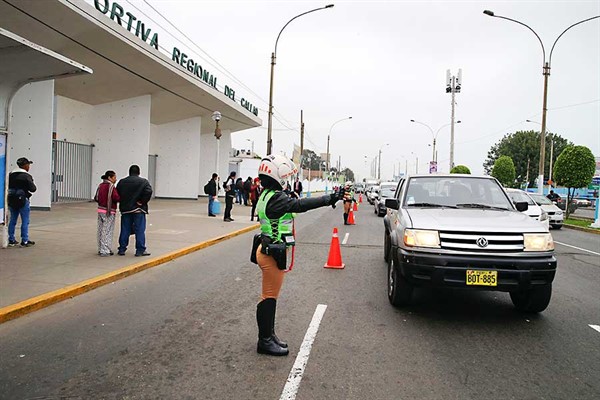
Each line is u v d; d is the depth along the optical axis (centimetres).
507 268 504
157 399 344
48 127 1653
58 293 603
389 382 380
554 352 454
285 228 426
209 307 596
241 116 3272
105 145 2361
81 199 2272
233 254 1027
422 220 554
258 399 346
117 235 1174
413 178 728
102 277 702
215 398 347
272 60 2359
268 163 425
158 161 3034
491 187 696
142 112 2341
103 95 2262
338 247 893
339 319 552
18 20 1408
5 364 403
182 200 2945
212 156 3728
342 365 414
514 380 388
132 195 887
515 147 6638
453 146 3712
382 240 1340
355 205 2827
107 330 498
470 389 370
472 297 672
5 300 562
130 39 1708
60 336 476
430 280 515
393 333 504
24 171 925
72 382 370
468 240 518
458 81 3734
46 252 881
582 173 2281
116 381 373
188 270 837
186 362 414
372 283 755
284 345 439
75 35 1575
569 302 655
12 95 856
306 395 354
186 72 2183
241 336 487
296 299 645
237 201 2906
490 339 489
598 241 1495
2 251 877
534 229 525
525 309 582
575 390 371
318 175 9862
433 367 412
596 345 476
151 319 540
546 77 2433
